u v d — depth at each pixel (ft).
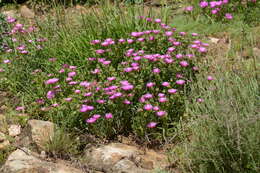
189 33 13.17
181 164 9.77
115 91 10.59
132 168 9.86
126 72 11.00
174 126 10.53
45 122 10.58
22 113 11.03
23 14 14.80
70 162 10.10
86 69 11.51
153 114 10.50
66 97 10.98
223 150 9.47
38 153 10.21
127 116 10.66
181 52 11.65
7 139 10.43
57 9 13.66
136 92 10.87
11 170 9.65
